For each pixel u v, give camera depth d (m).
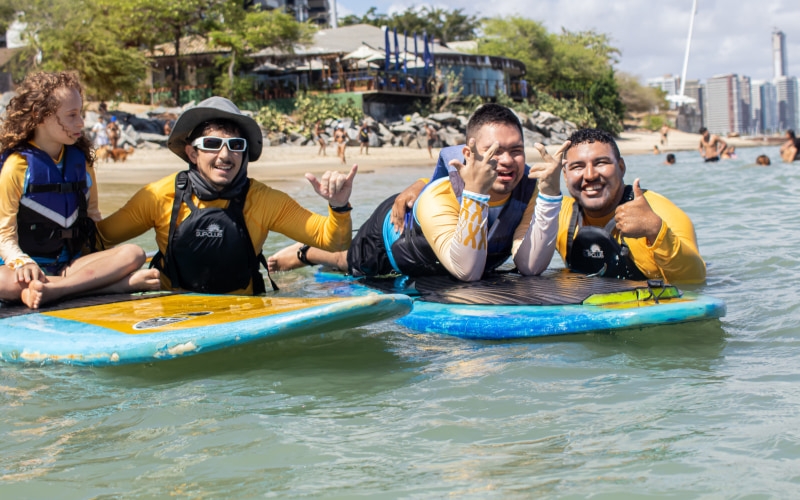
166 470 2.29
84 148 4.44
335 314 3.22
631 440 2.41
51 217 4.25
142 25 35.78
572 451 2.34
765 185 11.66
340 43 44.91
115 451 2.45
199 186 4.34
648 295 3.95
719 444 2.34
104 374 3.29
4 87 31.42
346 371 3.26
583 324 3.65
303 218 4.53
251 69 40.34
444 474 2.21
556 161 4.38
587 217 4.79
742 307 4.14
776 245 6.03
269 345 3.68
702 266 4.66
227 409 2.82
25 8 31.73
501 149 4.36
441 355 3.48
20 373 3.33
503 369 3.21
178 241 4.38
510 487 2.11
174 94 38.62
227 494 2.13
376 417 2.69
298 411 2.78
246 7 41.47
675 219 4.59
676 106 88.06
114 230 4.57
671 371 3.11
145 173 19.06
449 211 4.49
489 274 4.79
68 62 30.66
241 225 4.42
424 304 4.18
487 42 59.25
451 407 2.77
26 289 4.07
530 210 4.64
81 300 4.16
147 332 3.44
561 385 2.98
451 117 37.09
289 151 31.02
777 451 2.27
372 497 2.08
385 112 39.19
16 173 4.12
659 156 32.00
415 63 40.81
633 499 2.02
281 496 2.11
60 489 2.19
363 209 9.88
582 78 60.47
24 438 2.58
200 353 3.31
